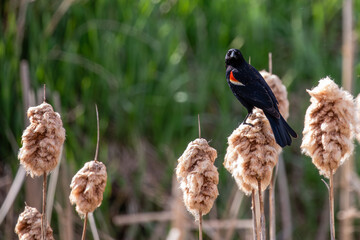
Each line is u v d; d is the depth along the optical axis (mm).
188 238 11133
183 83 12836
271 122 6051
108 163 12219
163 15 13516
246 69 7172
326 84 5059
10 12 11703
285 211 11430
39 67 11352
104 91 12297
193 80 13258
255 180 5109
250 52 13539
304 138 5191
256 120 5109
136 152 12438
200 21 13594
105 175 4906
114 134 12562
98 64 12305
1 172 11445
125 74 12773
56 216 10547
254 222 5395
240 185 5430
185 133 12906
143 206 12156
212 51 13570
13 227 10602
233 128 12922
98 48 12500
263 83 6934
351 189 9031
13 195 8531
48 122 4711
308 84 14070
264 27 13867
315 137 5113
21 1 11594
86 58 12375
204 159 4770
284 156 13477
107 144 12430
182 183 4852
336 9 15219
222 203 12055
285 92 7074
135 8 13141
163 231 11656
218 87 13094
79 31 12602
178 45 13125
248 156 5023
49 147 4695
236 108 13297
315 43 14109
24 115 9984
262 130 5098
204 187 4770
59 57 12234
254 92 6777
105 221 11516
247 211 12109
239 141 5086
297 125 13656
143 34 12914
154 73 12852
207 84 12969
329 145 5016
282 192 11367
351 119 5047
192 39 13773
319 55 14008
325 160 5066
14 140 11234
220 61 13422
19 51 11586
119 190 12250
